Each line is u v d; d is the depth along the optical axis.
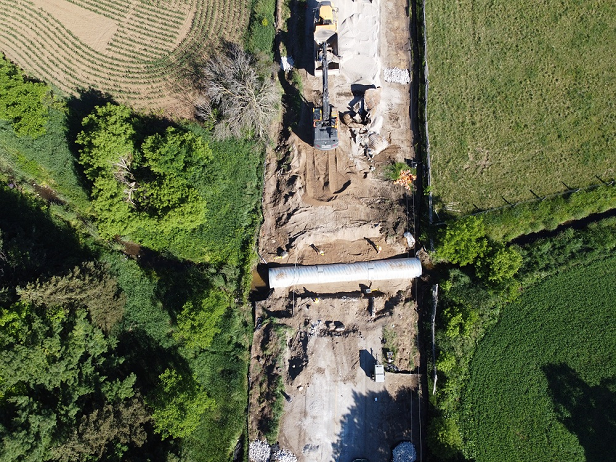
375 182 66.38
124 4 73.81
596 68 68.94
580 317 60.56
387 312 62.34
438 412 58.62
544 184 65.50
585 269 62.06
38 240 64.12
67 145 67.69
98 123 62.12
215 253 64.81
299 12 72.94
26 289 53.00
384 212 65.19
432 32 71.12
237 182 66.88
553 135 67.00
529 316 61.03
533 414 58.34
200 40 72.50
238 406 60.56
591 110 67.50
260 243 65.62
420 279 64.00
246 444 59.53
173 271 64.62
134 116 68.62
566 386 58.75
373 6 71.56
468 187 65.94
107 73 71.31
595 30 70.25
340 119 68.06
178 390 53.78
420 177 66.44
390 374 60.38
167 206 59.78
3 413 50.00
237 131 65.06
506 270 58.31
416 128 68.38
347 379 60.69
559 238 63.34
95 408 53.12
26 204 66.31
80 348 54.25
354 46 70.12
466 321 58.56
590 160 65.88
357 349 61.41
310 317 62.84
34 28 73.44
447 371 59.19
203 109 66.81
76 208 66.81
